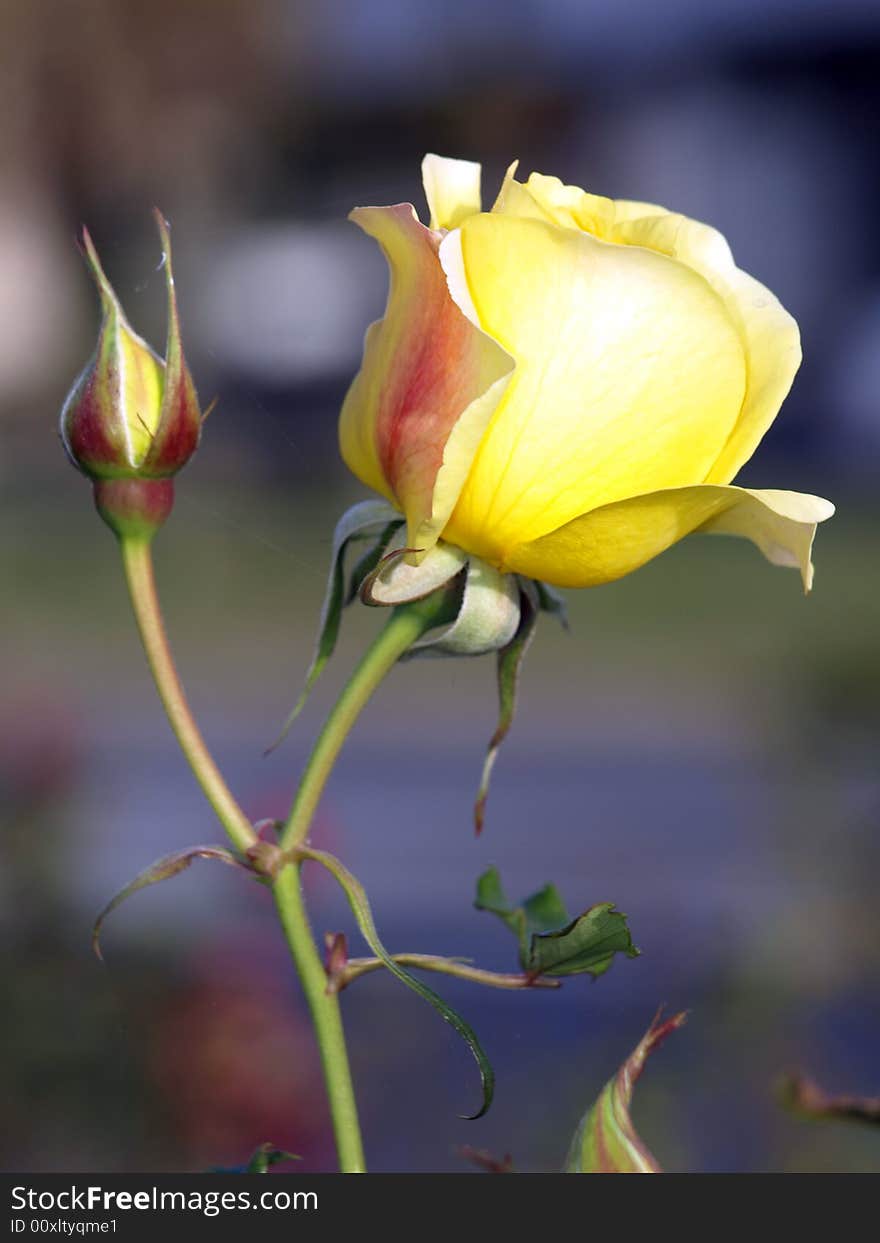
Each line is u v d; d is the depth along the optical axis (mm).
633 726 2896
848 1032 1466
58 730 1425
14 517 4617
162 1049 1255
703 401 684
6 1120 1224
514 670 695
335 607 691
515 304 684
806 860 1714
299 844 670
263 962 1324
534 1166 1306
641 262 680
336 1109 666
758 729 2418
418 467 681
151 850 2053
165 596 3922
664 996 1508
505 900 718
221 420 4754
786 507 671
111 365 687
